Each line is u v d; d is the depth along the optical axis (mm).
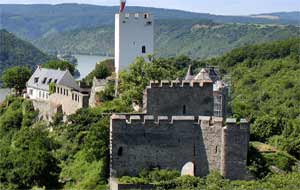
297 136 132375
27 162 112438
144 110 113625
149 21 179625
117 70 179750
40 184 110125
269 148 114250
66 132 136500
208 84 111375
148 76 145625
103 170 104062
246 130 97000
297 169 106312
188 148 98875
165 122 98500
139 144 98438
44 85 195375
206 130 98188
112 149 98250
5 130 171625
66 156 125000
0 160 116875
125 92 140500
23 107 181500
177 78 146750
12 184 110500
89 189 101500
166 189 94938
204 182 95312
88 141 114125
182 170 98812
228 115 145500
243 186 94812
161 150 98688
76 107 159125
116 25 181125
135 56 179000
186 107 110875
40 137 135625
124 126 98125
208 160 98312
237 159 97188
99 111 135000
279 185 96188
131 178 96188
